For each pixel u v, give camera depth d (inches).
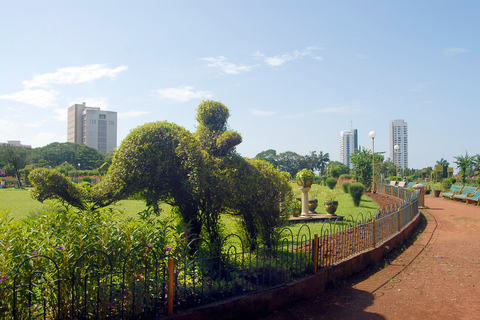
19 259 131.4
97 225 154.4
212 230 229.0
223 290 185.8
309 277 219.6
